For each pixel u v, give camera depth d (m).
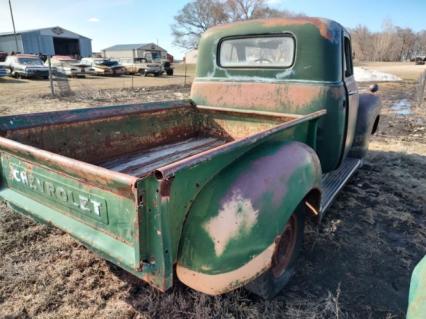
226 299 2.18
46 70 20.27
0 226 3.05
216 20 49.62
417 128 7.49
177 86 18.53
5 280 2.39
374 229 3.15
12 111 9.52
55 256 2.68
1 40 50.03
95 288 2.35
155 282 1.45
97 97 13.17
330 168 3.19
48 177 1.81
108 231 1.60
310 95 2.93
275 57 3.10
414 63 51.59
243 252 1.66
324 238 2.97
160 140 3.49
